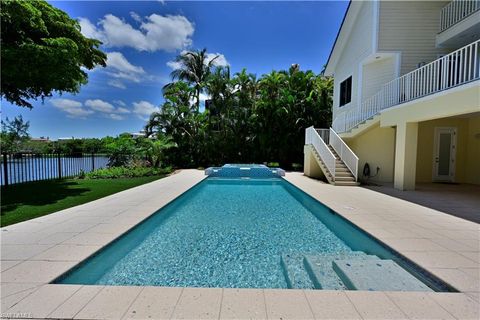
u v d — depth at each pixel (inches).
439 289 110.7
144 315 88.1
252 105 711.1
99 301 96.3
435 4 397.4
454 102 249.4
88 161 544.1
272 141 689.6
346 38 514.6
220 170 540.7
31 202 259.9
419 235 168.9
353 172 395.9
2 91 318.7
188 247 174.4
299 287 124.0
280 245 178.4
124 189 343.0
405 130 329.1
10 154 378.3
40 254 135.3
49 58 254.8
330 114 693.9
